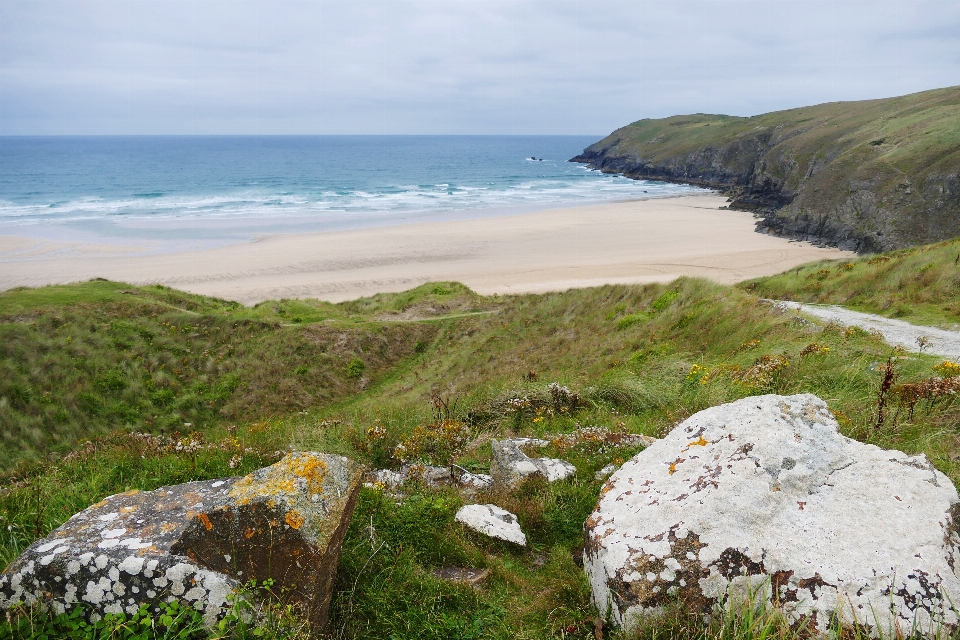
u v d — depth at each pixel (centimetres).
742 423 450
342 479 406
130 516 373
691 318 1670
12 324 2377
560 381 1304
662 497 414
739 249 5797
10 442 1945
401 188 11294
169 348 2581
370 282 4447
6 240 5538
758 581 340
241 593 334
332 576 382
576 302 2578
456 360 2512
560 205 8838
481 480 679
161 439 880
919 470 397
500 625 393
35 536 464
